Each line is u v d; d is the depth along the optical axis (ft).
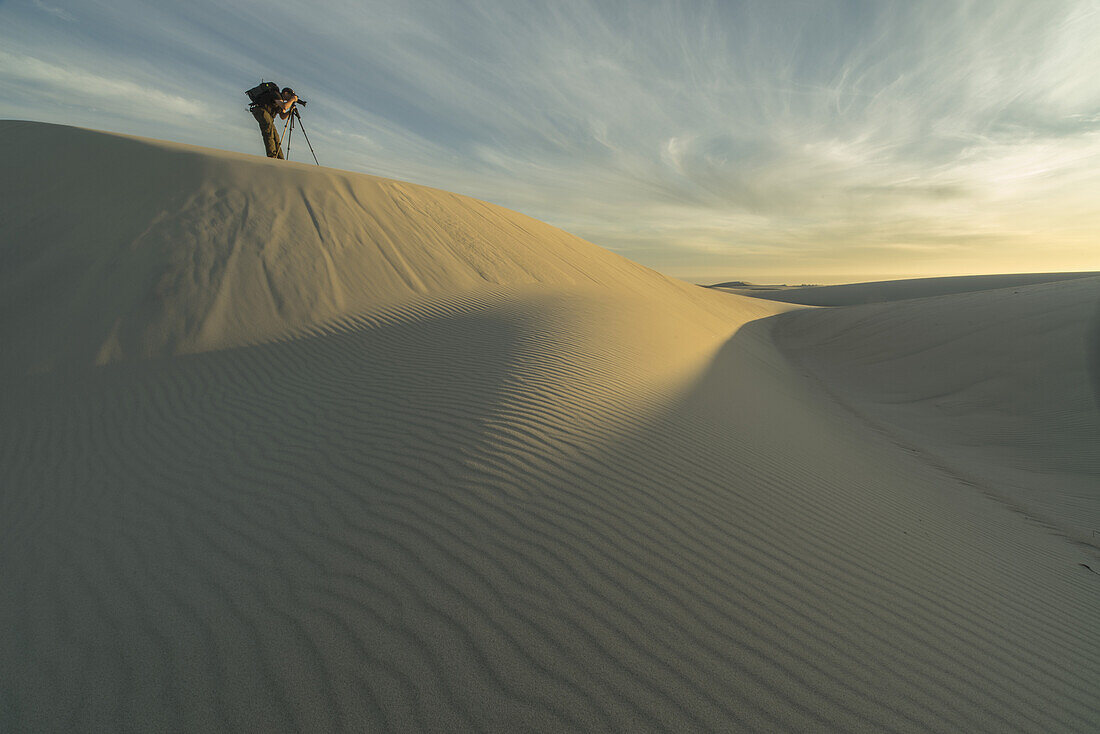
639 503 11.41
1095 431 26.50
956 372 38.86
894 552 12.35
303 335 23.58
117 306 23.47
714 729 6.63
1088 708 8.34
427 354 20.65
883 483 17.97
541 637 7.66
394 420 14.51
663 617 8.34
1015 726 7.61
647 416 16.92
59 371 19.38
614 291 49.90
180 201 33.06
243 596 8.29
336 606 8.02
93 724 6.34
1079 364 33.55
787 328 76.28
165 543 9.82
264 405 16.44
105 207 31.14
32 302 22.99
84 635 7.64
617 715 6.66
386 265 33.68
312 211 36.29
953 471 22.72
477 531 9.75
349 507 10.52
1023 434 28.30
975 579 12.06
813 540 11.80
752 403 23.63
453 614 7.91
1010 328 43.11
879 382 41.70
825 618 9.12
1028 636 10.11
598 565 9.25
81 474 12.89
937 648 9.05
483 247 44.88
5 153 36.94
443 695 6.72
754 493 13.41
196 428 15.11
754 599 9.20
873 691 7.67
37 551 9.82
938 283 201.26
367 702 6.59
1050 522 18.06
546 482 11.51
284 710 6.47
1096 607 12.07
